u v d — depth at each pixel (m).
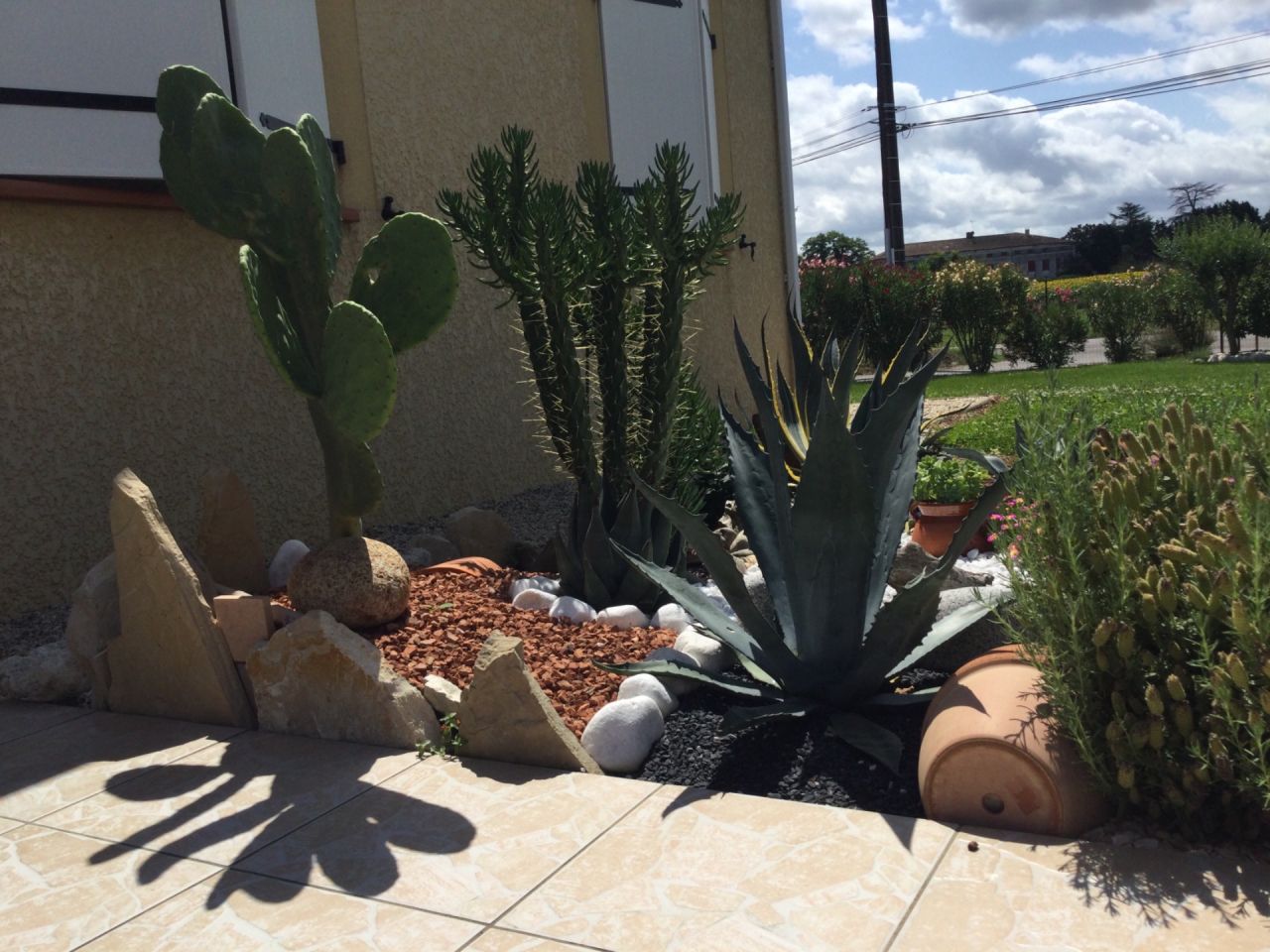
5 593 5.77
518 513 8.32
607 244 5.54
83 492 6.10
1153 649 3.30
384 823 3.61
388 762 4.12
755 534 4.52
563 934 2.90
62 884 3.34
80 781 4.10
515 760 4.07
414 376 8.00
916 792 3.61
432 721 4.37
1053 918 2.82
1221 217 27.19
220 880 3.30
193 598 4.64
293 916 3.08
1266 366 20.06
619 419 5.85
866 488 3.86
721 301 11.70
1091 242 91.56
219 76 6.59
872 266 27.25
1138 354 29.69
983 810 3.33
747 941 2.81
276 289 5.10
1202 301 27.16
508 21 8.88
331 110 7.58
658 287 5.79
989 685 3.58
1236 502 3.27
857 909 2.92
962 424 10.80
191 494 6.62
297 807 3.77
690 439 7.40
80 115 6.07
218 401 6.76
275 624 4.72
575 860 3.29
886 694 4.17
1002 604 3.91
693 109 10.76
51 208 5.96
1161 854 3.10
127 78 6.24
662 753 4.09
